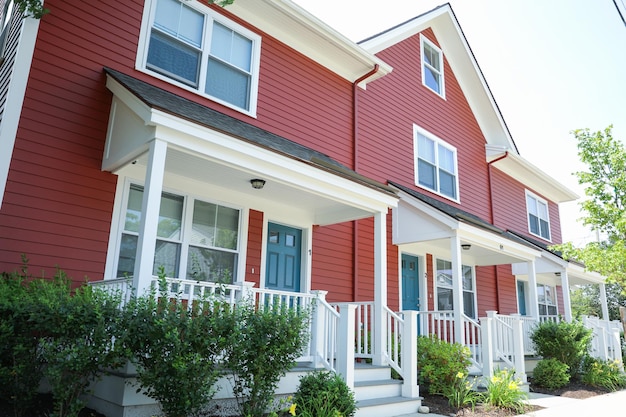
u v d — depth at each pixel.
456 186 12.01
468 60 12.80
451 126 12.39
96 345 3.87
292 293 5.84
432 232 9.02
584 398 8.37
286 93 8.34
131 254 6.11
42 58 5.72
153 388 4.26
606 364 10.32
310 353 6.03
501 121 13.34
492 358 8.75
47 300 3.96
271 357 4.61
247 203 7.36
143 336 4.01
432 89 12.03
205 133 5.17
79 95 5.92
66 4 6.05
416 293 10.45
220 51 7.56
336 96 9.27
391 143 10.32
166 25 7.00
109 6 6.44
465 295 11.84
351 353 5.80
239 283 5.35
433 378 7.03
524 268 13.48
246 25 7.96
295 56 8.66
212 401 4.89
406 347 6.75
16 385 4.11
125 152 5.43
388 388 6.51
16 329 4.20
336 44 8.78
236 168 5.60
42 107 5.61
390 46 11.00
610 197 10.61
